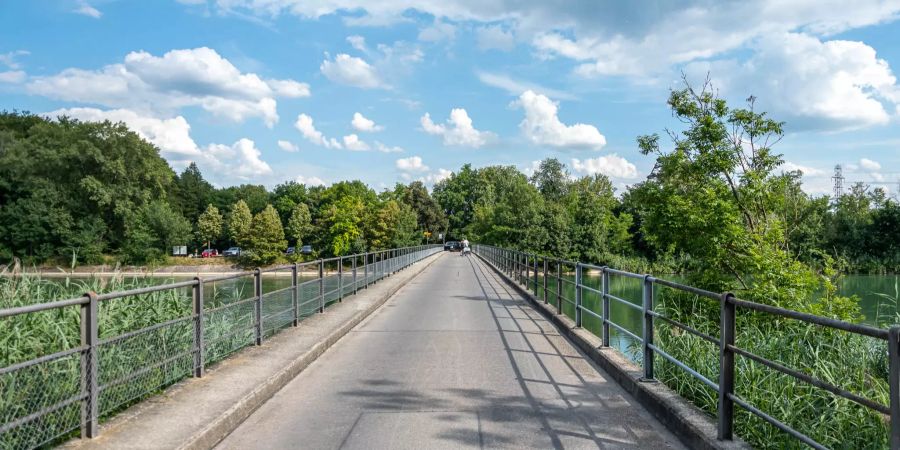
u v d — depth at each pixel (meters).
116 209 64.62
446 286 23.30
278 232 86.12
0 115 85.00
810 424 5.57
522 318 13.53
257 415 6.13
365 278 20.05
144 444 4.80
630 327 17.44
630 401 6.54
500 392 6.92
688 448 5.05
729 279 14.62
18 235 58.16
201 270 71.00
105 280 9.07
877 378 7.08
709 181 15.93
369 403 6.50
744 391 6.00
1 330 5.92
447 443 5.15
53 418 4.71
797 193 17.39
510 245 74.00
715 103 16.59
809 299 13.52
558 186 116.31
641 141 16.81
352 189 117.38
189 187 123.50
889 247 45.97
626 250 72.50
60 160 63.25
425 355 9.19
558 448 5.03
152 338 6.41
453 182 138.25
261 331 9.39
